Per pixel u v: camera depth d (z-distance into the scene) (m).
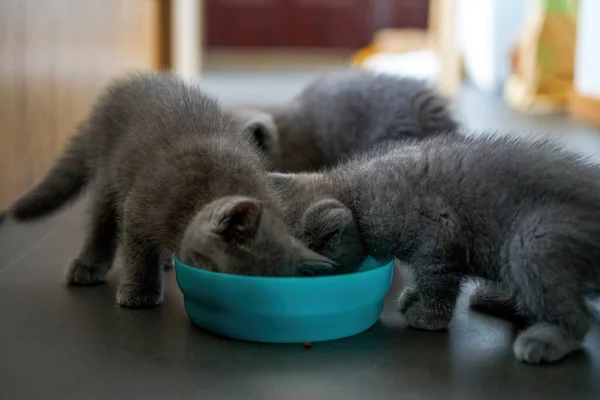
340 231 0.69
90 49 1.24
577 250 0.63
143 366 0.62
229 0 3.43
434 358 0.65
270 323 0.66
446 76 2.07
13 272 0.81
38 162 1.02
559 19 2.14
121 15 1.46
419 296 0.71
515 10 2.51
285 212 0.70
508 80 2.45
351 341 0.67
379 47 2.52
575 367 0.63
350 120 1.09
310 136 1.10
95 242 0.78
